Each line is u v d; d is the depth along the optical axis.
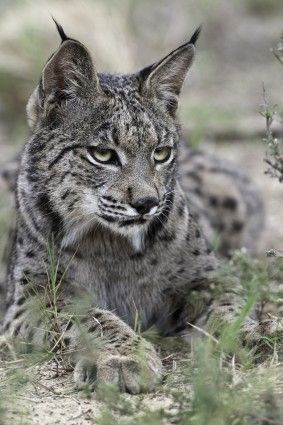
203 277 10.87
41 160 10.44
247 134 20.08
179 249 10.73
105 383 8.55
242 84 23.59
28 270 10.70
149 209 9.87
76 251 10.50
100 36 22.11
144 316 10.89
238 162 18.86
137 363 8.80
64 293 10.54
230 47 26.02
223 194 14.67
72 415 8.27
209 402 7.66
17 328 10.37
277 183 17.53
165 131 10.37
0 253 13.34
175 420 7.85
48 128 10.40
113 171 10.04
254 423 7.68
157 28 26.83
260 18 27.83
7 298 11.30
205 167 14.86
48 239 10.54
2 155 18.81
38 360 9.57
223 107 21.59
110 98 10.20
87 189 10.17
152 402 8.43
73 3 23.33
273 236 15.55
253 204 15.13
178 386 8.83
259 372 8.77
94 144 10.08
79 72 10.23
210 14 27.56
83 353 9.24
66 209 10.34
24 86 21.56
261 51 25.73
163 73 10.52
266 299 10.33
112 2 25.09
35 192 10.54
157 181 10.13
